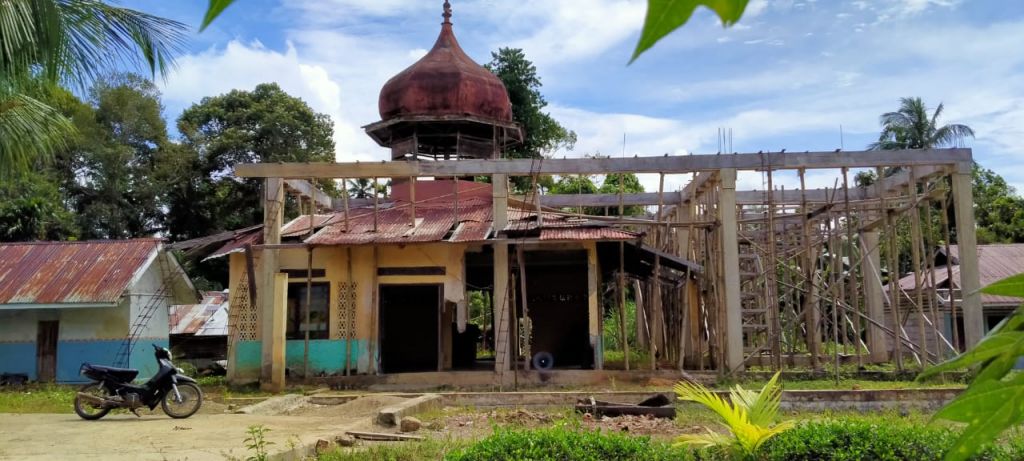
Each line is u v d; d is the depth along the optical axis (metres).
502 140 21.61
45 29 7.68
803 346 24.77
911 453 7.09
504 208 17.95
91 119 33.97
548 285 21.92
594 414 12.36
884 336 21.11
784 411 13.18
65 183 33.44
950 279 17.00
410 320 22.34
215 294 28.08
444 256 18.39
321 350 18.16
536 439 7.53
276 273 17.97
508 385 17.23
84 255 21.08
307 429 11.65
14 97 9.31
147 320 20.81
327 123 37.34
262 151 35.19
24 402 15.30
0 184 10.31
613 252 19.28
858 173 31.86
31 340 19.92
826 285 21.75
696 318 20.30
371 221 19.69
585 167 17.72
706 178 18.94
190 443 10.09
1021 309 1.32
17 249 21.47
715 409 6.49
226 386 17.92
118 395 13.05
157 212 35.78
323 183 35.31
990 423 1.31
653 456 7.28
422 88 20.52
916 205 17.23
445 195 20.23
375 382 17.66
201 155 35.59
